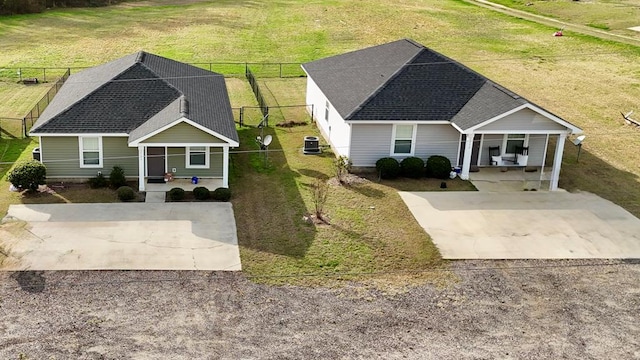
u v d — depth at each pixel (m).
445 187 25.81
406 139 26.98
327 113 31.20
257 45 55.94
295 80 45.09
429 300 17.67
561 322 16.84
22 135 31.19
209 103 28.12
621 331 16.52
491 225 22.47
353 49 55.00
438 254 20.25
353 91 28.97
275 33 60.91
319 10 71.69
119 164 25.09
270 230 21.58
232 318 16.47
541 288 18.48
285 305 17.17
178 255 19.58
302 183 25.94
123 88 26.88
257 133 32.75
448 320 16.75
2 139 30.56
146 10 71.62
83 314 16.33
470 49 55.19
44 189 24.28
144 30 61.06
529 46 56.09
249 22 65.75
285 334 15.87
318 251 20.23
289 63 49.78
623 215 23.73
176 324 16.09
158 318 16.31
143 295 17.33
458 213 23.38
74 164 24.89
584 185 26.84
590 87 43.66
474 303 17.59
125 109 25.84
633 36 58.66
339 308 17.12
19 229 20.77
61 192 24.09
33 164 23.88
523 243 21.20
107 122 25.00
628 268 19.83
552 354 15.45
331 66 34.69
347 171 27.02
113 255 19.39
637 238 21.84
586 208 24.28
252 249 20.20
